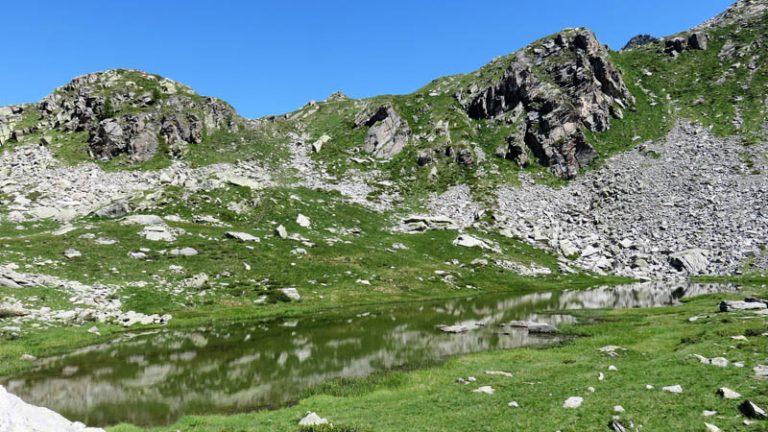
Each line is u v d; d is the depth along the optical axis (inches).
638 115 6117.1
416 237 3966.5
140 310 1993.1
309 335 1712.6
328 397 983.6
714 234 3727.9
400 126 6245.1
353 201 4662.9
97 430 598.5
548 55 6737.2
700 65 6904.5
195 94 6156.5
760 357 947.3
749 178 4315.9
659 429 625.3
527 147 5733.3
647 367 981.2
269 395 1043.3
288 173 5196.9
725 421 627.2
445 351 1419.8
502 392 911.0
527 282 3299.7
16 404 541.6
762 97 5669.3
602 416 695.1
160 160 4808.1
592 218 4446.4
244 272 2640.3
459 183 5211.6
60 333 1595.7
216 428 796.0
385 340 1606.8
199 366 1294.3
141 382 1150.3
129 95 5462.6
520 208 4726.9
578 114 5728.3
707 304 2033.7
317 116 7342.5
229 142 5595.5
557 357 1227.2
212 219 3459.6
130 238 2741.1
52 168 4298.7
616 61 7470.5
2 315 1620.3
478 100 6565.0
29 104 5703.7
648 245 3882.9
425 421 762.2
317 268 2913.4
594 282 3383.4
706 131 5393.7
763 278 2974.9
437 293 2834.6
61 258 2298.2
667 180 4692.4
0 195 3624.5
